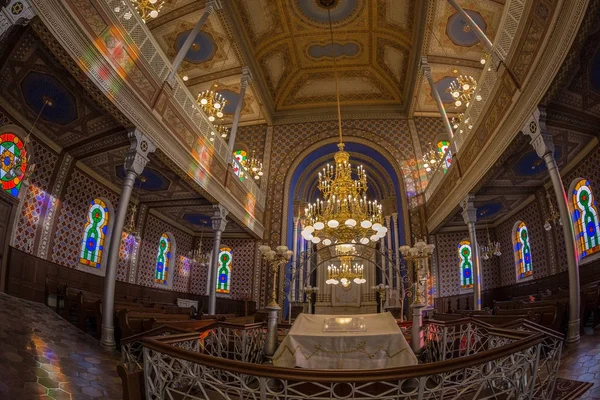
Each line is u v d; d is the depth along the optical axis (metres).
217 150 14.26
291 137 21.17
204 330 6.75
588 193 11.45
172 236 18.23
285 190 20.11
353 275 14.52
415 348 6.89
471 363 3.36
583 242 11.77
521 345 3.71
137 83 9.41
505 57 9.61
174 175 12.48
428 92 18.83
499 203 15.23
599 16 6.52
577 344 7.09
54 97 9.14
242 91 17.02
